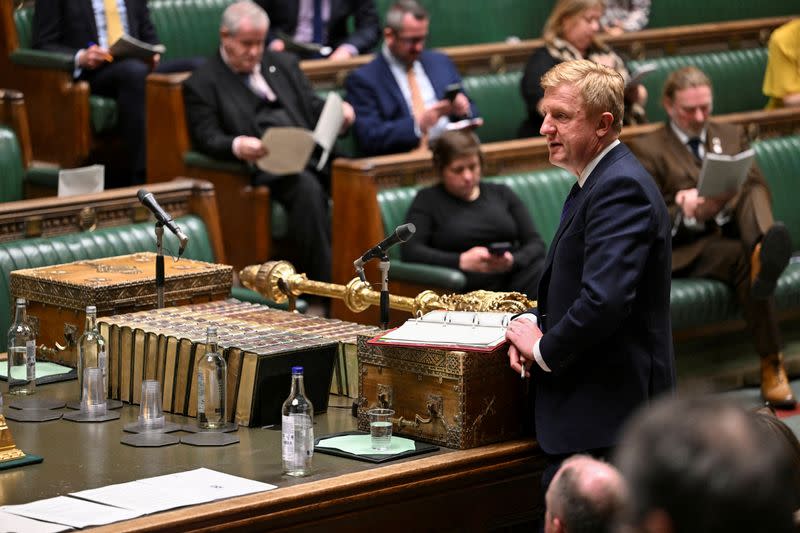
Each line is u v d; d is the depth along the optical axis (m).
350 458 4.66
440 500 4.64
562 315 4.60
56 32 10.56
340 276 8.65
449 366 4.71
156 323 5.56
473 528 4.75
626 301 4.38
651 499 1.92
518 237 8.59
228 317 5.75
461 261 8.23
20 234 7.01
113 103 10.38
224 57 9.70
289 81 9.97
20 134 8.75
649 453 1.92
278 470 4.52
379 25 12.13
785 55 12.50
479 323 4.96
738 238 8.98
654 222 4.47
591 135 4.57
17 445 4.84
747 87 13.00
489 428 4.79
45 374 5.86
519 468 4.81
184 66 10.77
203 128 9.52
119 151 10.50
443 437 4.77
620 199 4.47
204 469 4.50
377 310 8.44
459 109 10.27
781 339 9.81
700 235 9.02
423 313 5.56
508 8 13.48
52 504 4.13
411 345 4.80
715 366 9.49
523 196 8.97
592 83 4.54
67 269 6.27
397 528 4.54
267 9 11.66
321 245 9.42
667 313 4.61
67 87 10.23
